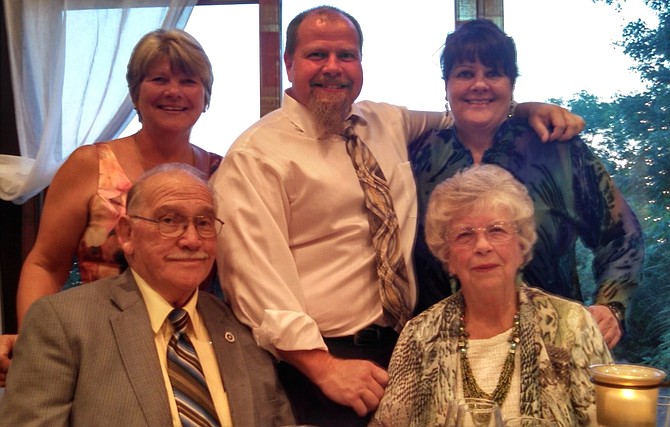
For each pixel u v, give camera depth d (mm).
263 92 3176
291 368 1894
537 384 1538
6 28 3111
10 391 1477
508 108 2174
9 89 3158
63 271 2064
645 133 3035
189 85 2070
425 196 2174
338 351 1903
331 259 1932
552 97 3111
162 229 1580
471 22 2117
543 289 2055
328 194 1917
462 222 1610
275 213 1889
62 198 2029
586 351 1562
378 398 1696
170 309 1599
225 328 1706
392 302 1903
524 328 1588
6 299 3195
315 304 1900
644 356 2982
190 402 1515
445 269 1868
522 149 2129
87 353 1493
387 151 2074
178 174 1637
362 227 1932
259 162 1904
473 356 1605
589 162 2107
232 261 1819
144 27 3018
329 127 1967
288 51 2049
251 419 1587
